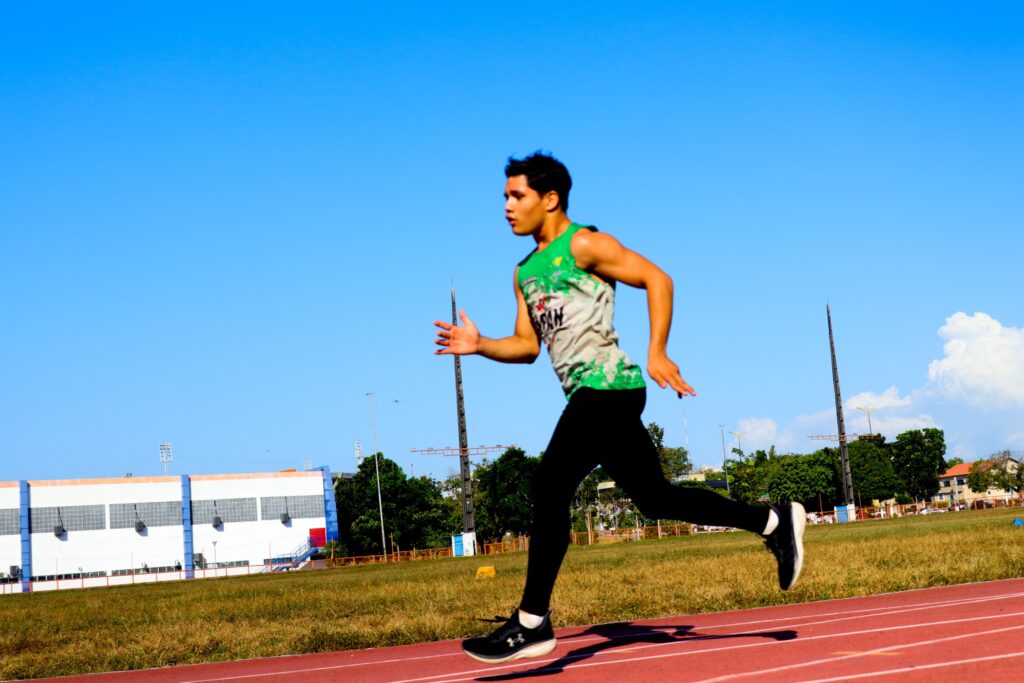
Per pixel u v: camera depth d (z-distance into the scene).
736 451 145.12
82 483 74.25
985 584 9.17
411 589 15.12
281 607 12.96
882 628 5.74
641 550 32.59
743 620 7.38
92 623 12.70
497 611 9.34
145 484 76.06
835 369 87.25
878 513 88.88
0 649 9.36
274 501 80.25
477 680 4.95
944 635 5.12
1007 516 40.09
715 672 4.46
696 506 4.52
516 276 4.62
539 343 4.81
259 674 6.46
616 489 104.19
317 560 78.12
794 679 4.03
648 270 4.21
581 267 4.32
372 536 89.69
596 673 4.78
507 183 4.53
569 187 4.52
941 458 137.88
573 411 4.31
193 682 6.21
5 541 71.75
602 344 4.31
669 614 8.44
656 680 4.35
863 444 119.38
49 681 7.19
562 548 4.44
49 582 72.12
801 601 8.82
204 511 77.81
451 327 4.66
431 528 92.06
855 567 11.80
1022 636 4.80
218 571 77.44
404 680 5.32
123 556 74.62
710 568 13.90
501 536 90.44
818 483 116.12
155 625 11.15
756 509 4.64
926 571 10.34
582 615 8.55
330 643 7.95
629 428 4.32
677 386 4.05
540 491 4.40
